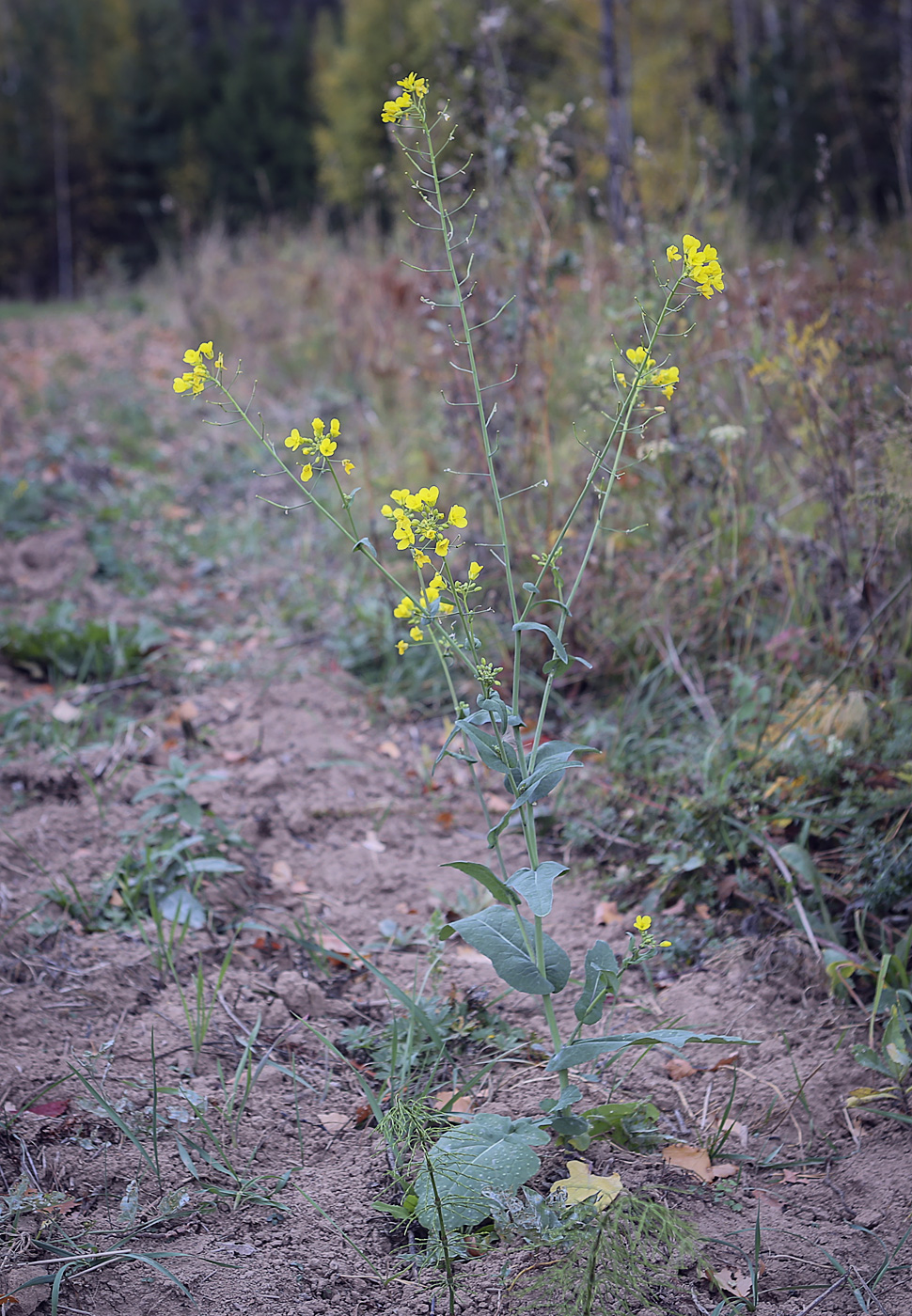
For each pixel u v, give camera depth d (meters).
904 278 5.03
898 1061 2.12
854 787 2.85
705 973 2.54
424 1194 1.79
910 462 3.26
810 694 3.21
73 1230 1.74
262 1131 2.02
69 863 2.80
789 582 3.62
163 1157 1.92
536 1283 1.61
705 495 3.79
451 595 1.96
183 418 7.14
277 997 2.42
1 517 5.20
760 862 2.77
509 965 1.85
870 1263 1.74
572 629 3.75
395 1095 2.10
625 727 3.45
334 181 14.66
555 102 11.14
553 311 4.20
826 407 3.54
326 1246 1.76
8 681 3.87
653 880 2.88
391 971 2.56
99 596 4.59
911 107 8.02
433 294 4.54
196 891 2.71
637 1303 1.63
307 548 5.02
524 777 1.84
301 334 8.09
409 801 3.34
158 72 29.52
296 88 27.59
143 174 28.09
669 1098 2.15
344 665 4.06
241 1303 1.64
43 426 6.82
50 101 26.48
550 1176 1.91
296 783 3.35
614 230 5.52
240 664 4.08
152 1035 2.06
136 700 3.80
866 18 13.17
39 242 26.94
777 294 4.07
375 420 6.03
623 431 1.93
